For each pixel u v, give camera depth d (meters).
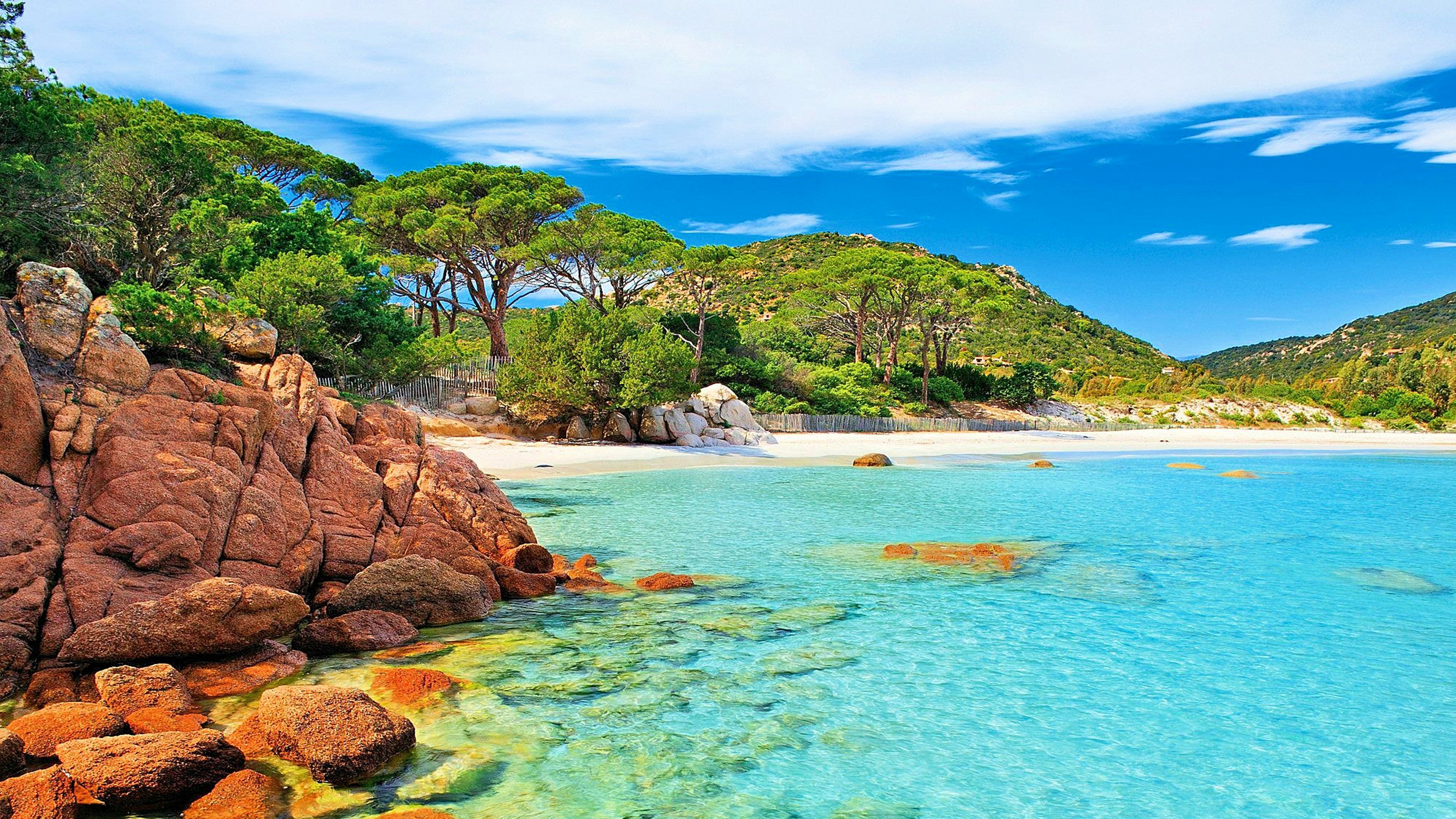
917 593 12.93
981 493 25.86
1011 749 7.46
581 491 24.33
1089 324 124.25
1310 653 10.18
